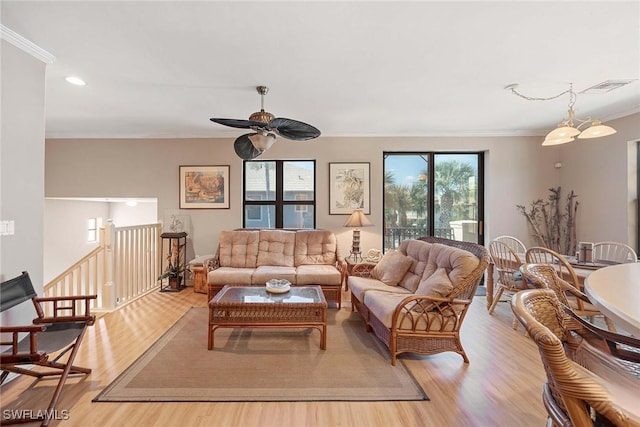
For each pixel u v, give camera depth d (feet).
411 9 6.27
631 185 12.78
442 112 13.05
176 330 10.43
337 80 9.72
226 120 8.63
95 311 12.36
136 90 10.50
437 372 7.80
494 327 10.81
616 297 3.72
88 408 6.27
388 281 11.25
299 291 10.43
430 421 5.98
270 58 8.30
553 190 16.33
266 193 17.29
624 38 7.28
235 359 8.41
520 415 6.15
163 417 6.04
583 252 10.19
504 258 11.64
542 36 7.23
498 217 16.48
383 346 9.33
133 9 6.24
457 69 8.97
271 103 11.87
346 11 6.33
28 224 7.65
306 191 17.20
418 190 17.37
